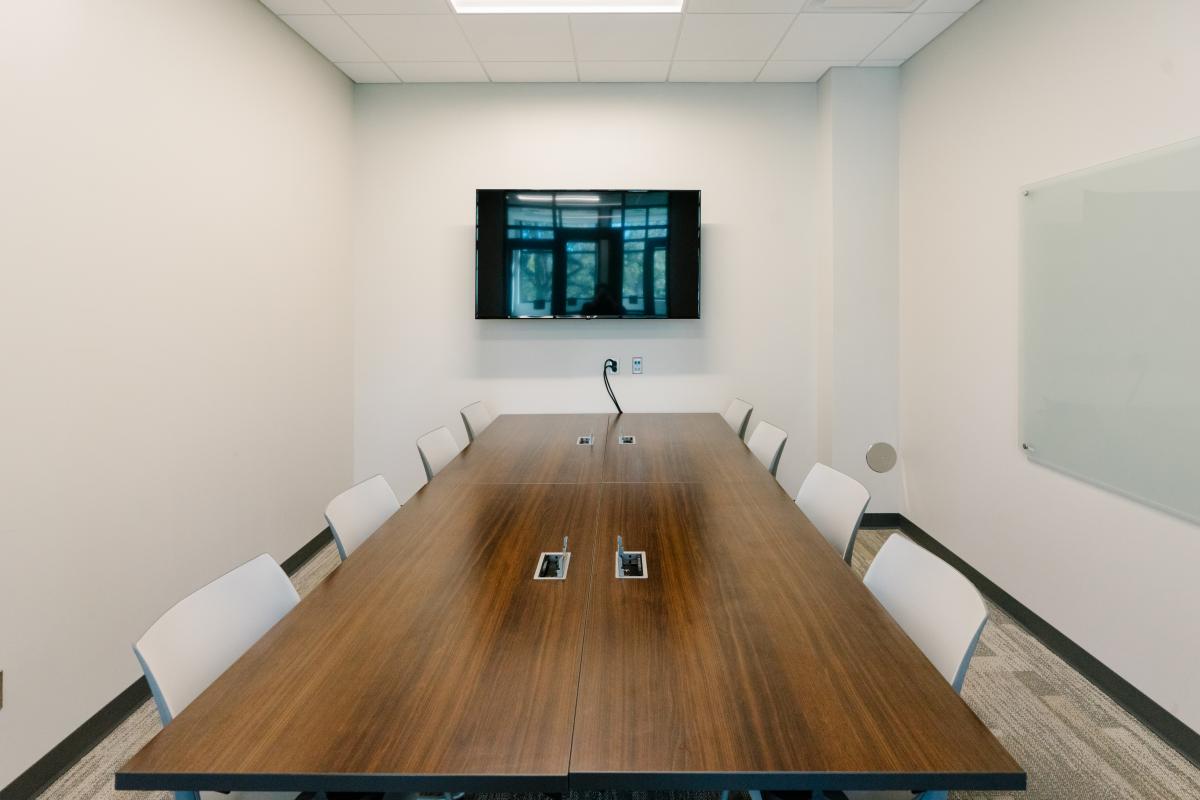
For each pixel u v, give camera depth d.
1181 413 2.09
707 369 4.57
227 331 3.03
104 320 2.28
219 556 2.98
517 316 4.40
